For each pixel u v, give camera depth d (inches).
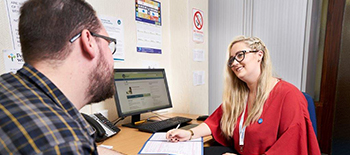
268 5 66.1
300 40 61.3
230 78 48.6
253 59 42.9
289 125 36.4
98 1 48.1
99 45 19.6
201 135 44.6
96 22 19.6
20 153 12.1
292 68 63.3
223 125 47.1
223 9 75.9
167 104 58.1
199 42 70.9
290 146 35.5
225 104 48.6
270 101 40.6
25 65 16.5
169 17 68.9
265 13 66.9
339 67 62.1
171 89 71.1
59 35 16.2
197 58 70.3
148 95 53.3
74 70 17.4
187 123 53.9
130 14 56.2
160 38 65.9
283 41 64.2
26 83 15.5
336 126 65.2
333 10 60.3
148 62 62.1
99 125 39.2
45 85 15.8
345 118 64.8
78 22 17.4
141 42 59.7
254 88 45.1
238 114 46.4
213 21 78.6
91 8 19.6
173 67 69.9
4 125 12.7
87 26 18.3
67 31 16.6
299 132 35.7
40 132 12.8
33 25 15.8
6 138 12.4
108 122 44.0
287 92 39.1
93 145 16.1
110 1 50.9
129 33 56.1
